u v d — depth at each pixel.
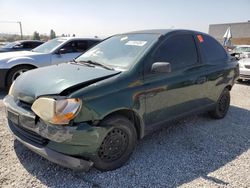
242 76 9.49
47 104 2.59
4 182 2.71
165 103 3.54
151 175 2.96
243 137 4.21
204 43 4.42
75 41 7.64
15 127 3.13
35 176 2.84
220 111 5.04
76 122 2.61
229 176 3.01
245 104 6.43
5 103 3.21
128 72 3.10
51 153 2.63
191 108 4.10
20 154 3.28
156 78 3.36
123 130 3.03
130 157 3.34
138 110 3.14
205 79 4.24
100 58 3.71
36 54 6.99
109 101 2.81
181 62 3.81
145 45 3.50
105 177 2.88
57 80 2.89
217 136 4.21
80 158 2.73
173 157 3.41
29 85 2.98
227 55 5.08
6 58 6.55
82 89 2.69
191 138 4.08
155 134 4.19
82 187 2.69
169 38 3.73
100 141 2.77
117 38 4.16
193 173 3.04
